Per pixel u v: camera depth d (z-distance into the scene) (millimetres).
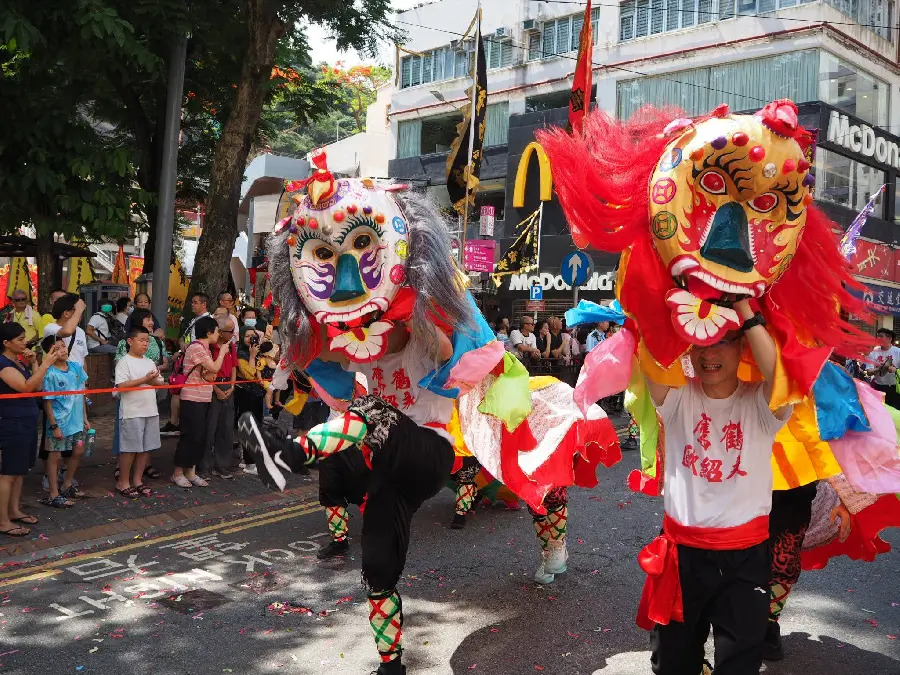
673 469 2924
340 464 3686
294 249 3373
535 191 21688
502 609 4449
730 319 2621
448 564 5242
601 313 3455
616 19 21328
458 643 3998
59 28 8938
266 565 5242
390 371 3619
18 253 13570
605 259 20359
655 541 2930
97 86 12406
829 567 5184
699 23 20125
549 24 23031
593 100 21562
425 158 25516
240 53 12750
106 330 11484
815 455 3324
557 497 4746
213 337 7312
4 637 4047
